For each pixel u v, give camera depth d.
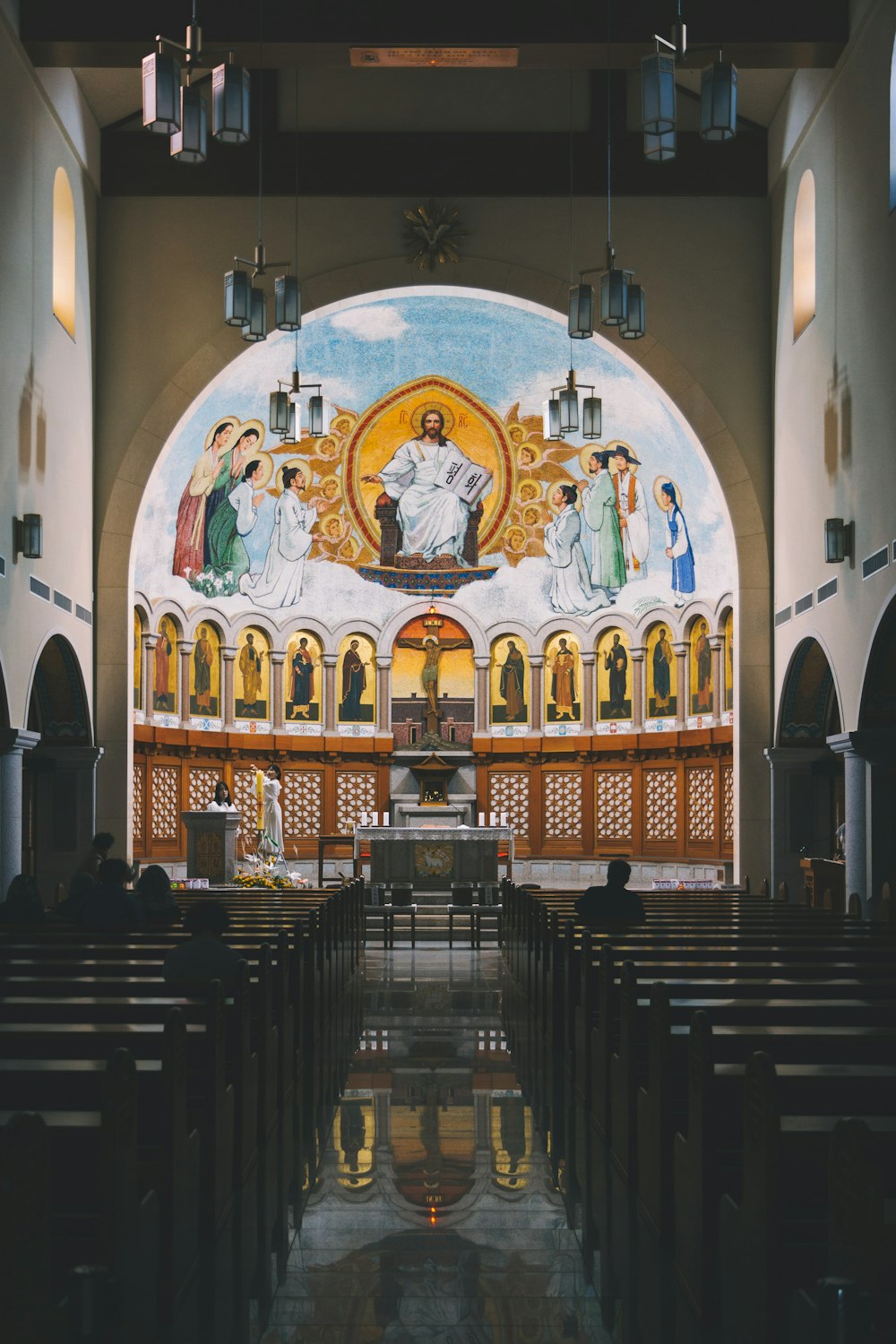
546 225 19.00
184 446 21.64
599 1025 7.43
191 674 23.23
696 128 19.03
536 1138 7.17
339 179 18.88
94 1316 2.81
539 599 25.19
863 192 14.34
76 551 17.39
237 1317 4.55
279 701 24.75
